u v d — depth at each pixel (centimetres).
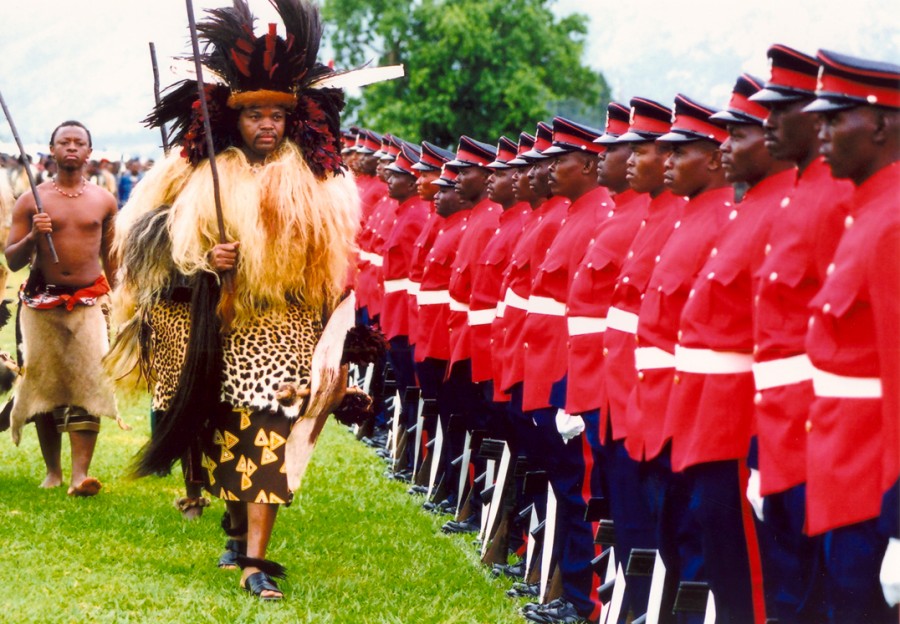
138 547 705
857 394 393
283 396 620
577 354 589
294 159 638
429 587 650
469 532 778
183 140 647
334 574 670
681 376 481
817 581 444
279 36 657
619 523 552
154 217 647
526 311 672
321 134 649
